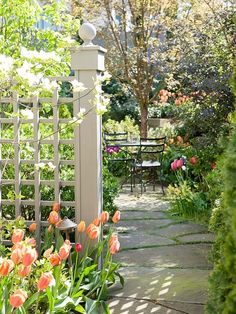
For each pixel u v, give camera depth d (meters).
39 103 4.25
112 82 13.52
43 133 4.82
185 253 5.07
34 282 3.37
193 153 8.63
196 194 6.75
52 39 6.15
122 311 3.69
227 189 2.19
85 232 4.16
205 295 3.94
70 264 3.76
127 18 10.69
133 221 6.40
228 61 7.59
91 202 4.17
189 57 7.93
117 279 4.33
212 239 5.54
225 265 2.22
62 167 4.88
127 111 13.44
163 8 10.27
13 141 4.18
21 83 3.46
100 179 4.24
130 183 9.35
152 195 8.20
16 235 3.14
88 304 3.49
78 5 10.32
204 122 7.98
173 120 9.96
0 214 4.25
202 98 7.86
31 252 2.74
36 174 4.23
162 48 10.05
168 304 3.80
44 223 4.29
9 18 6.16
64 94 8.49
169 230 5.96
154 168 9.35
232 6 7.83
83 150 4.16
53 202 4.24
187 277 4.36
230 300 2.16
